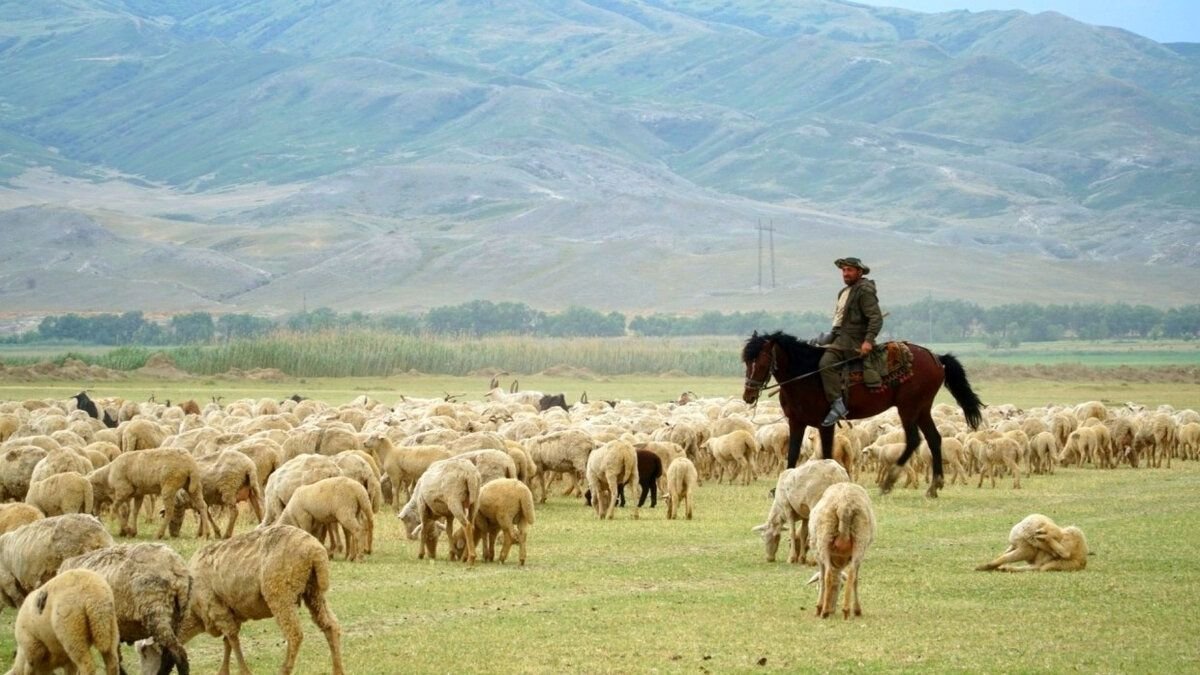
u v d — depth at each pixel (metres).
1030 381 104.31
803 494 22.33
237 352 98.00
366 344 104.06
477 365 108.00
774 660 16.06
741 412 48.00
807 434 38.53
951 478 37.78
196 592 15.64
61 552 17.09
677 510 30.91
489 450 26.33
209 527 26.77
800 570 22.33
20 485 27.36
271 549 15.40
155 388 83.81
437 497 22.95
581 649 16.70
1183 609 18.64
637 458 31.38
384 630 17.94
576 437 32.94
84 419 39.84
